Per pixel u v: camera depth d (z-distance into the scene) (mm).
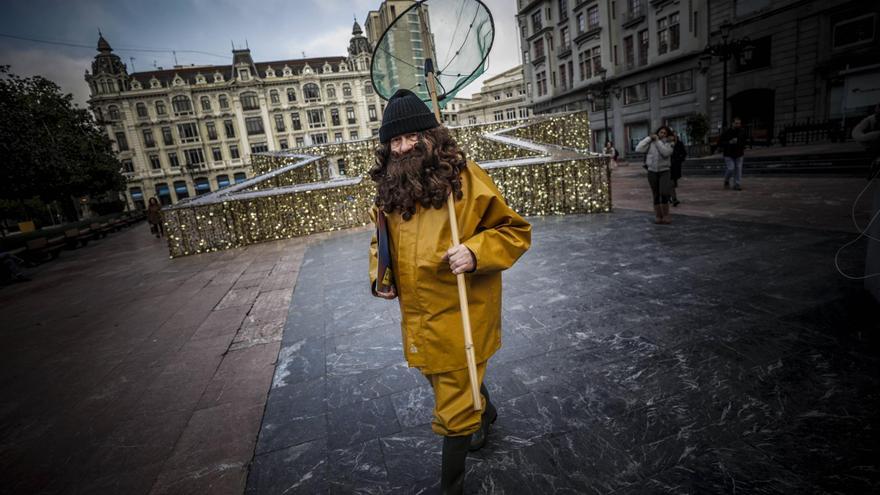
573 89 34062
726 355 2418
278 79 61438
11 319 5293
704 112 23656
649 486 1578
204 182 61000
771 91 20234
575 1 32031
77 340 4105
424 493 1678
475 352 1439
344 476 1817
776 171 10867
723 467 1629
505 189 8234
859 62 16578
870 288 2947
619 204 8727
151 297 5504
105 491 1896
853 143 14227
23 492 1939
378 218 1485
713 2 22109
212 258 7969
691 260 4234
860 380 2051
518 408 2143
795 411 1892
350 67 65250
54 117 18297
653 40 26156
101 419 2545
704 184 10516
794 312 2838
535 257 4984
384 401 2375
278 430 2215
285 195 9188
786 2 18672
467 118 91375
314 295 4641
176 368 3164
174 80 58031
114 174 26953
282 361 3064
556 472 1697
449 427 1395
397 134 1396
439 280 1364
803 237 4574
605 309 3273
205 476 1922
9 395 3031
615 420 1974
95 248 13289
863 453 1613
